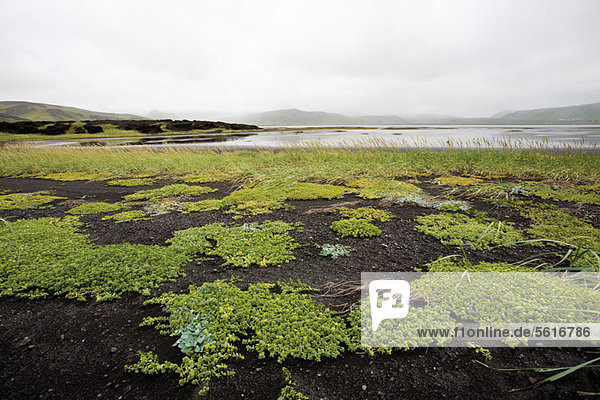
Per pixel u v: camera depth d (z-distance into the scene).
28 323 3.39
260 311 3.40
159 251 5.03
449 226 6.00
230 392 2.51
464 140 26.75
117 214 7.37
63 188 11.04
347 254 4.96
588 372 2.54
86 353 2.96
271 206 7.81
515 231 5.59
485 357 2.75
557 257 4.57
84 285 4.07
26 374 2.73
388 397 2.44
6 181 12.84
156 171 14.05
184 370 2.71
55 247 5.21
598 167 10.87
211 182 11.76
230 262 4.71
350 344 2.91
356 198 8.58
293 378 2.63
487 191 8.64
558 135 32.94
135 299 3.81
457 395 2.43
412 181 10.70
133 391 2.55
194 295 3.72
